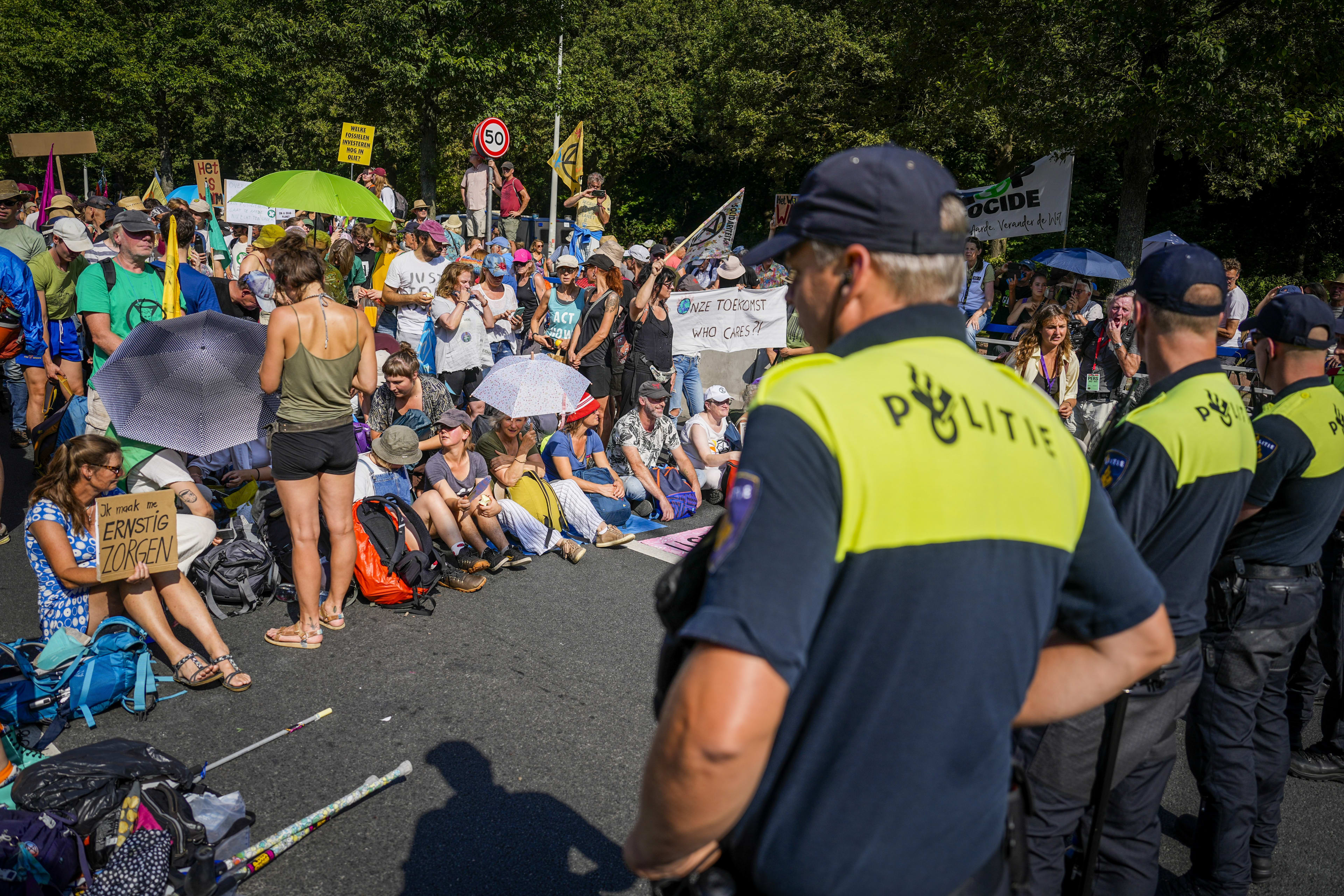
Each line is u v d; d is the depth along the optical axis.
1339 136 20.92
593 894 2.89
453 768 3.49
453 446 5.46
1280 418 2.77
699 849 1.11
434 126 18.97
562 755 3.62
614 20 32.69
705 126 31.16
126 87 28.36
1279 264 24.17
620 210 36.84
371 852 3.00
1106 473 2.27
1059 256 12.08
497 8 17.91
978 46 13.13
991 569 1.13
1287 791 3.76
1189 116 10.95
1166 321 2.34
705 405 7.45
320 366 4.10
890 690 1.10
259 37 21.62
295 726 3.68
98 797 2.76
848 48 22.23
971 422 1.15
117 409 4.58
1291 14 10.49
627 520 6.45
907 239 1.19
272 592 4.89
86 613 3.88
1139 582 1.31
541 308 9.42
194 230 8.70
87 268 5.46
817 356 1.20
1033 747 2.20
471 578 5.15
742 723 0.98
